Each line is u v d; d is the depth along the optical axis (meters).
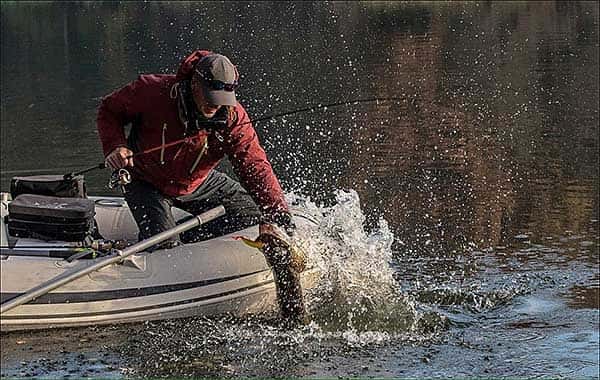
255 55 38.16
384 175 20.38
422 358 11.50
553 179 19.84
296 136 24.31
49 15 55.06
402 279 14.23
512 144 23.09
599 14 50.03
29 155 22.92
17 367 10.83
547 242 15.98
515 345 11.91
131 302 11.95
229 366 11.07
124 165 11.88
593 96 29.20
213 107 11.79
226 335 11.90
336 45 41.31
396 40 42.78
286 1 51.31
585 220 17.00
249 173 12.36
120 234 13.81
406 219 17.31
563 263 15.00
